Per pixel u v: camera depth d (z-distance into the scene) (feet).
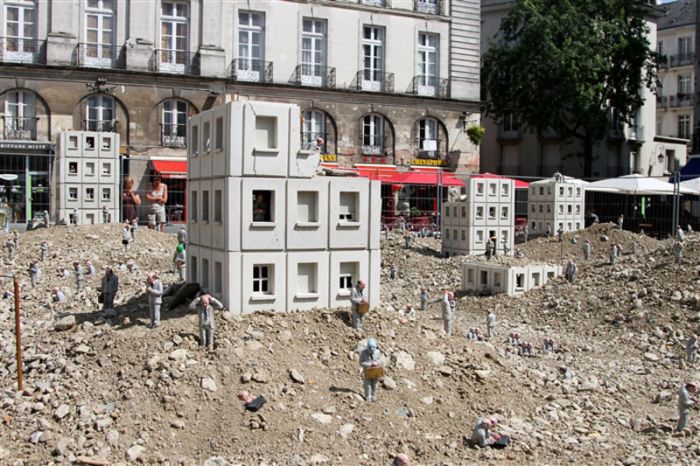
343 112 182.91
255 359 58.18
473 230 130.41
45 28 157.89
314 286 67.77
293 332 62.85
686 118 252.21
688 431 58.59
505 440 53.42
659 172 242.99
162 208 147.33
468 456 51.62
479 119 199.41
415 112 191.01
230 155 64.23
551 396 63.21
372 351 56.18
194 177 72.64
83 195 127.85
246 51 176.24
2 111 153.89
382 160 187.62
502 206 132.77
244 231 64.75
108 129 161.27
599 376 72.59
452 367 62.90
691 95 249.96
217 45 171.01
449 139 195.52
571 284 104.78
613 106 207.41
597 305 96.22
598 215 181.37
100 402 53.57
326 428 52.44
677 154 250.16
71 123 158.10
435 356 63.46
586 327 91.56
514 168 226.79
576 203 144.87
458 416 56.70
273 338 61.31
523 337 86.58
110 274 71.61
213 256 67.31
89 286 93.86
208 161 69.10
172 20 168.86
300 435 51.26
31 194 154.40
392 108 188.34
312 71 182.50
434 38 196.13
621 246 125.80
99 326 65.57
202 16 169.99
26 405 53.26
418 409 56.34
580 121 200.64
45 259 105.81
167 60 168.04
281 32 178.09
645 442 56.90
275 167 65.77
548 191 143.64
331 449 50.60
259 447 50.03
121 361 57.67
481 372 62.59
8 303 84.38
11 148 152.25
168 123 166.81
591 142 205.26
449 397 59.00
